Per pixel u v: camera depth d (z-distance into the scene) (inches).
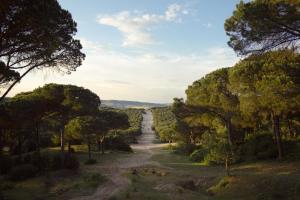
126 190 841.5
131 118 6407.5
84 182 1006.4
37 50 709.9
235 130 1702.8
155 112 7475.4
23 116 1307.8
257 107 1109.1
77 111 1743.4
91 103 1782.7
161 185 968.3
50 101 1373.0
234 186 904.3
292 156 1240.8
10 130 1556.3
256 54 610.5
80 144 2632.9
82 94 1712.6
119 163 1765.5
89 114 1857.8
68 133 2031.3
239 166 1312.7
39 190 893.8
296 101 930.7
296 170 1008.9
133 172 1280.8
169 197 772.0
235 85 1125.7
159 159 1989.4
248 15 567.5
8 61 733.3
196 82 1590.8
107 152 2400.3
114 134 3385.8
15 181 1108.5
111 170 1434.5
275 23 562.3
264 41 593.3
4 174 1269.7
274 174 979.3
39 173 1233.4
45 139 2504.9
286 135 1697.8
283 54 604.4
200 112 1566.2
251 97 1077.8
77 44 800.9
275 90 906.1
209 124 1812.3
